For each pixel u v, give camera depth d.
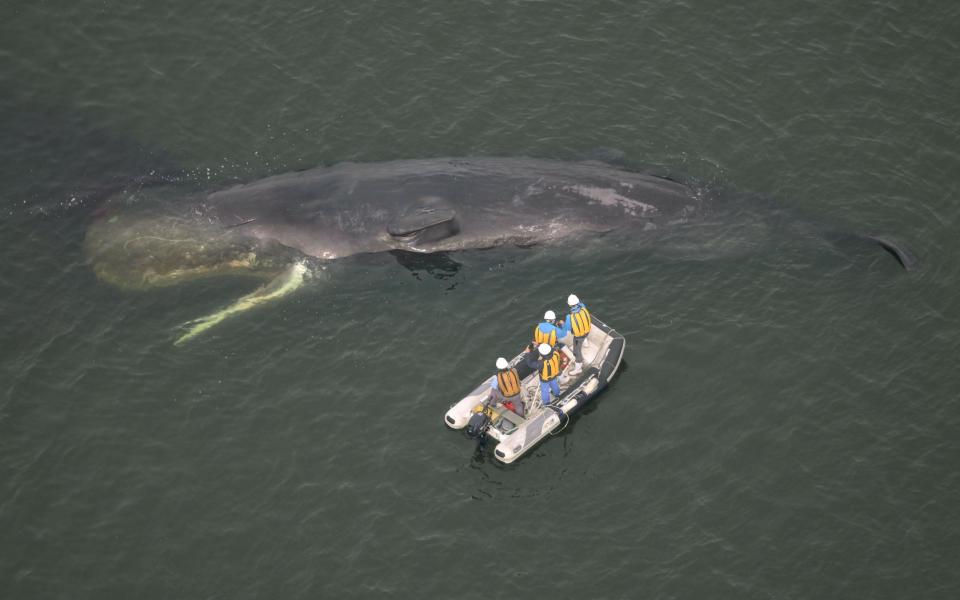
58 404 48.97
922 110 62.97
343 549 44.62
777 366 50.88
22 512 45.34
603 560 44.38
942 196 58.72
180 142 60.25
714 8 67.69
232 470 47.06
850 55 65.62
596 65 64.62
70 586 43.28
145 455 47.47
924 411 49.09
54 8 66.25
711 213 56.00
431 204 53.09
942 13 67.62
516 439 47.62
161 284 53.28
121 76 63.50
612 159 59.34
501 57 64.81
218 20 66.31
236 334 51.69
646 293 53.31
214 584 43.53
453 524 45.47
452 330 52.00
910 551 44.41
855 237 55.78
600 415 49.44
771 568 44.03
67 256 54.19
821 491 46.44
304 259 53.78
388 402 49.50
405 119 61.72
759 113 62.53
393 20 66.44
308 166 59.28
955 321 52.47
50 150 59.22
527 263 54.16
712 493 46.47
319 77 63.75
